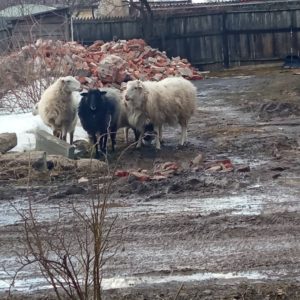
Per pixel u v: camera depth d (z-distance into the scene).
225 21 36.81
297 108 21.12
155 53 32.31
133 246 8.91
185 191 11.72
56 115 15.46
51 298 7.37
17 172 13.30
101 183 11.86
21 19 28.81
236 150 15.32
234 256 8.48
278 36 36.69
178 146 16.08
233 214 10.18
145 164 14.29
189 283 7.69
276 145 15.48
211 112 21.56
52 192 11.89
